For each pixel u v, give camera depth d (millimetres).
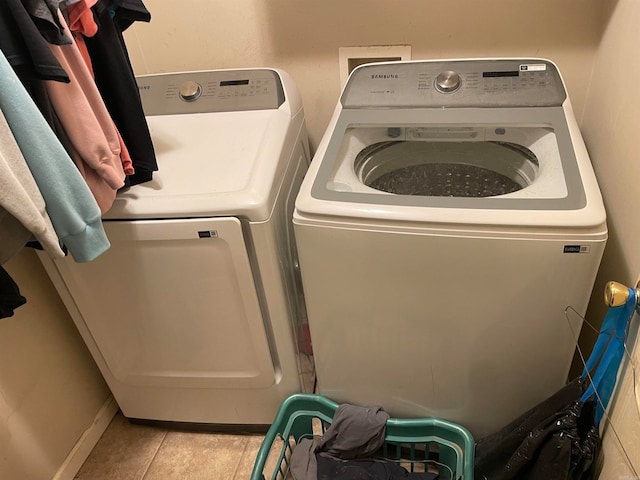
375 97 1369
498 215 987
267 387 1494
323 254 1132
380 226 1048
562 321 1104
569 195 1013
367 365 1345
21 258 1344
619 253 1171
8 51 805
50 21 822
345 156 1280
